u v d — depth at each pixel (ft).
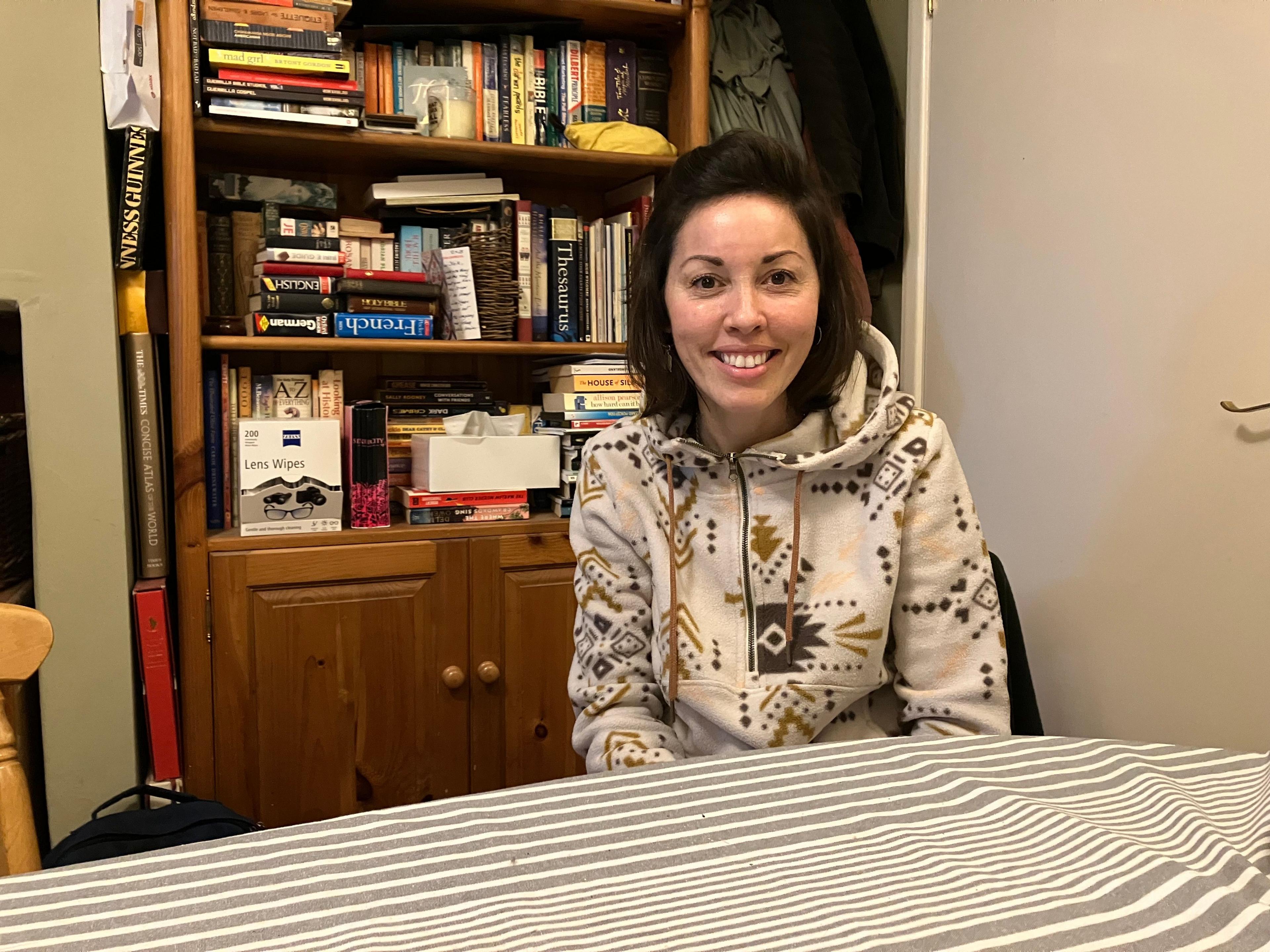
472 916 1.66
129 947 1.58
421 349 6.39
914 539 3.19
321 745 6.06
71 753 5.45
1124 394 5.44
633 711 3.38
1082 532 5.78
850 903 1.67
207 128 5.79
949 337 7.06
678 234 3.10
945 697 3.10
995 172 6.51
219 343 5.88
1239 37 4.68
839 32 7.27
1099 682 5.66
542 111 6.88
